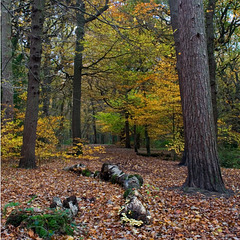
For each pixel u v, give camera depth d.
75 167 8.39
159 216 4.50
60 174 7.76
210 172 6.23
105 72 13.29
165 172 9.95
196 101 6.41
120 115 20.17
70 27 14.45
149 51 10.11
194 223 4.25
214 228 4.05
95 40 11.74
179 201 5.48
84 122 33.81
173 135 13.73
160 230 3.93
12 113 9.84
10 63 9.70
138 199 4.48
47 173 7.73
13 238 3.02
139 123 15.09
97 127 33.91
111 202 5.11
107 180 7.24
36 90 8.59
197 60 6.45
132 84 14.37
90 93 15.67
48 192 5.64
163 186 6.99
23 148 8.48
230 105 17.78
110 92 15.65
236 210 4.87
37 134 9.84
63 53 12.59
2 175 6.98
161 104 13.41
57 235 3.33
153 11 12.53
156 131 15.12
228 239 3.67
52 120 10.23
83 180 7.13
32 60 8.46
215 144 6.38
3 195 5.05
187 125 6.61
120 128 22.16
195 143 6.41
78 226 3.91
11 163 9.30
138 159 14.45
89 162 11.95
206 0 14.13
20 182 6.31
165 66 12.15
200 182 6.29
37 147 9.88
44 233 3.21
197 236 3.74
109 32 11.20
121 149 20.91
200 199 5.61
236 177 8.60
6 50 9.58
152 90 13.48
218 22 14.77
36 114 8.67
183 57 6.71
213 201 5.44
